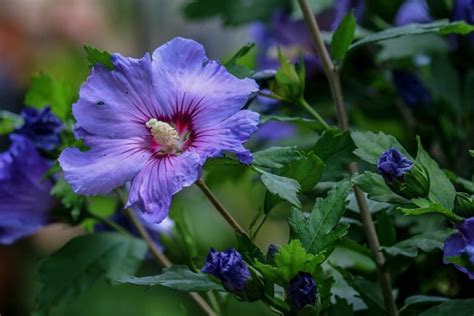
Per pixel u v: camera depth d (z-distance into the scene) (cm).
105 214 105
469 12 102
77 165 87
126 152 87
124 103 88
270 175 86
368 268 99
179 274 87
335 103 95
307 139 111
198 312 99
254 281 85
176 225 101
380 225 92
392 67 110
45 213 102
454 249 86
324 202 87
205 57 88
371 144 90
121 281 86
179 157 86
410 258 91
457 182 93
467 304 87
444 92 106
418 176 86
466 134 107
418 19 113
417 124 108
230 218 88
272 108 107
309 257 84
